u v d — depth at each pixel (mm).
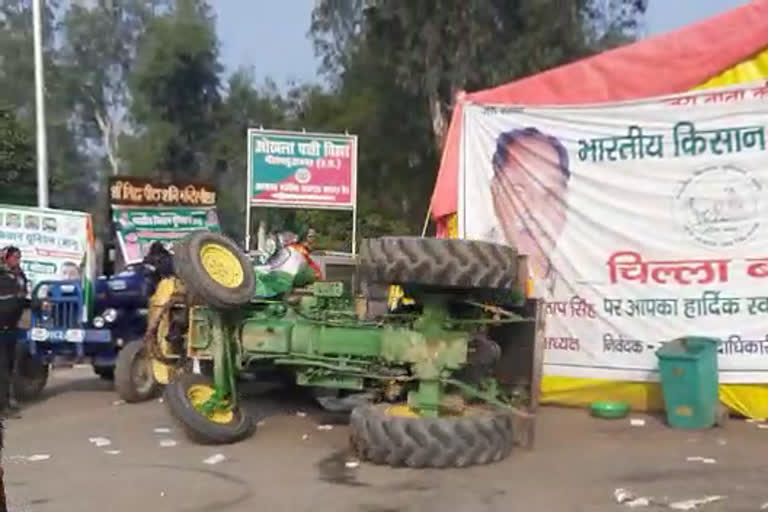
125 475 7957
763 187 10156
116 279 13281
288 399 12070
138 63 55938
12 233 15609
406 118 37906
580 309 11164
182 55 53188
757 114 10211
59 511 6844
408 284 8219
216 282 9008
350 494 7242
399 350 8414
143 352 12352
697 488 7324
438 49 32500
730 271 10289
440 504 6938
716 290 10359
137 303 13133
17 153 32812
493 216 11852
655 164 10766
